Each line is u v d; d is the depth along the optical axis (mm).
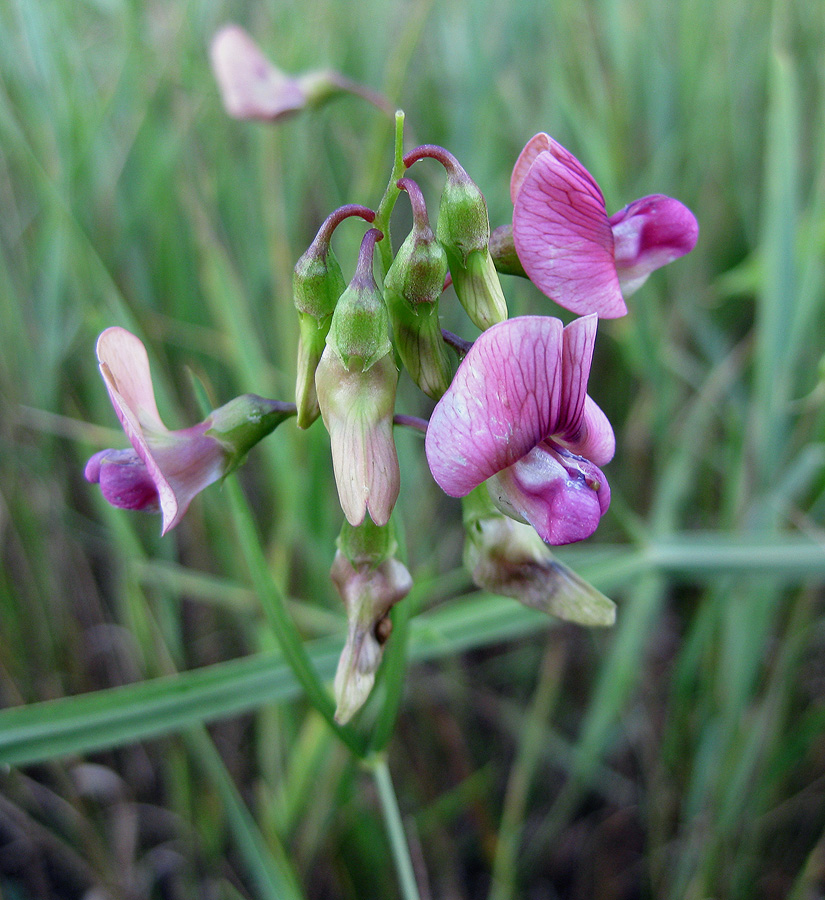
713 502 150
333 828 116
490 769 122
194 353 131
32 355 121
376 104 124
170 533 127
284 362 119
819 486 128
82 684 126
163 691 85
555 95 141
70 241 110
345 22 170
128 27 131
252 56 126
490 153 139
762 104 167
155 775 128
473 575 72
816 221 115
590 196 63
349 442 59
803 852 125
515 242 62
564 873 130
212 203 134
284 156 142
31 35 117
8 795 113
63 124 119
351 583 68
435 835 119
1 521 117
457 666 132
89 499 135
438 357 62
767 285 113
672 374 139
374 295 59
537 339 57
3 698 120
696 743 120
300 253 137
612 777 135
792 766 121
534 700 136
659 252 74
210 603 133
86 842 113
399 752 125
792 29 170
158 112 141
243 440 70
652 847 125
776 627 134
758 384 116
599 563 102
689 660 115
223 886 115
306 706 119
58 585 124
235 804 97
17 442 121
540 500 61
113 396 63
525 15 166
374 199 128
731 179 158
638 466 142
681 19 165
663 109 154
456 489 57
